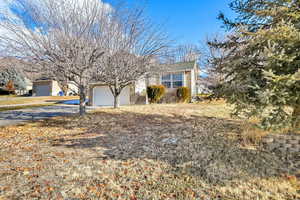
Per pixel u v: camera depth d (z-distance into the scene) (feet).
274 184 8.75
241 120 22.15
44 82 88.74
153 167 10.73
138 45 27.89
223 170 10.21
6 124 24.80
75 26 21.81
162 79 53.62
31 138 17.84
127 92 51.62
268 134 15.52
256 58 11.95
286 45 9.75
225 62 14.42
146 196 7.97
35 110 39.27
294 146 13.03
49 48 20.86
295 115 10.32
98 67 24.58
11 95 94.73
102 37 23.59
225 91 13.29
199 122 22.89
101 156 12.57
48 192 8.16
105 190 8.40
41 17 20.93
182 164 11.05
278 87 8.94
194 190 8.39
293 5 11.49
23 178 9.37
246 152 12.67
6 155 12.85
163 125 22.20
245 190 8.34
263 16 12.92
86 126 23.21
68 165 11.05
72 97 76.59
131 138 17.11
